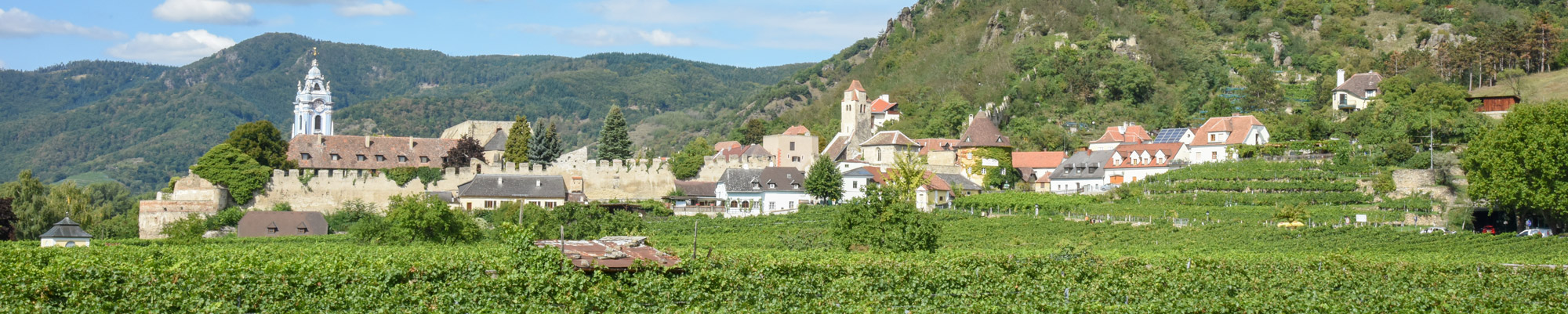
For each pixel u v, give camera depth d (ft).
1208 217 394.52
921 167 460.96
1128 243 336.49
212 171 444.14
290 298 175.22
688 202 487.20
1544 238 327.67
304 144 486.79
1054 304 187.52
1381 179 423.23
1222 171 460.96
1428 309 193.88
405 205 311.68
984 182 529.86
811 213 412.98
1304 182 428.97
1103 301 193.88
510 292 172.55
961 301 192.44
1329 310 186.09
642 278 175.01
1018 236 353.51
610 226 348.38
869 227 274.16
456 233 314.76
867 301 185.98
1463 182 413.59
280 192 454.40
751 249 280.51
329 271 182.09
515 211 377.09
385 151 498.69
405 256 217.36
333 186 462.60
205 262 205.26
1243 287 210.18
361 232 329.52
